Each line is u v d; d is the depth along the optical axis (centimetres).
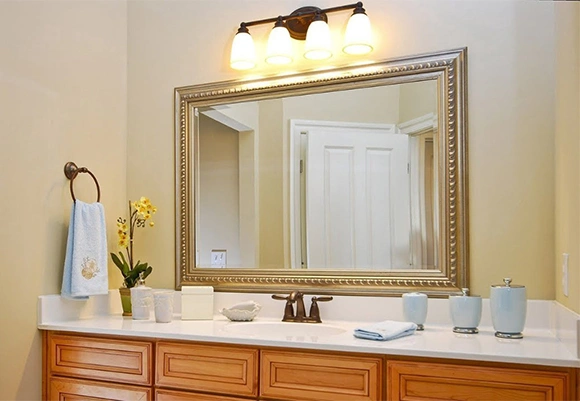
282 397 175
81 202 225
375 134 221
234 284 238
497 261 198
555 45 189
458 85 206
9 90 204
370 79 220
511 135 199
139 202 244
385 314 212
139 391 196
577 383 144
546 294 192
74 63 234
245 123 243
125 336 200
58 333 212
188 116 252
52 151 222
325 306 221
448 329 195
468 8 207
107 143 252
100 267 227
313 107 231
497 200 199
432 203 210
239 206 242
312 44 220
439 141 208
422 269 210
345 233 224
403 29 216
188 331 196
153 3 262
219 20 248
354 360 167
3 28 203
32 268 211
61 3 229
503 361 150
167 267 251
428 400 158
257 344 179
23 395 206
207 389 186
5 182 201
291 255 232
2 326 199
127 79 264
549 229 192
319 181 229
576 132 152
